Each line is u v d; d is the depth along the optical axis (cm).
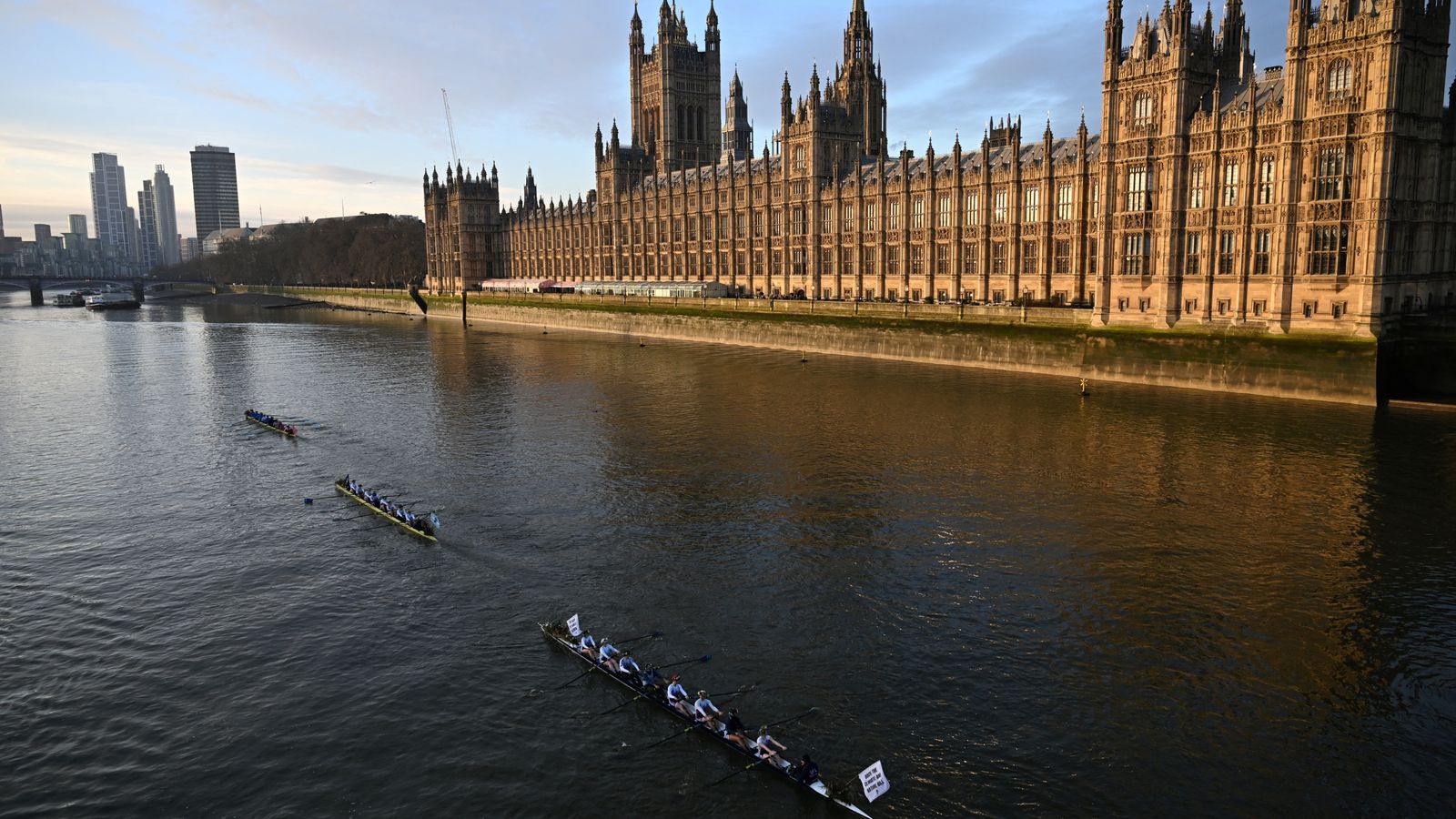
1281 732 3145
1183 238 9044
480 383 10712
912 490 5812
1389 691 3388
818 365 11319
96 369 12862
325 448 7425
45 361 13800
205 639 4016
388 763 3098
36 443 7806
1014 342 10306
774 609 4144
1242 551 4684
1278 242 8269
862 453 6725
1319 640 3759
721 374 10856
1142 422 7406
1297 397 8125
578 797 2909
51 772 3102
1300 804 2786
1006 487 5822
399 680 3628
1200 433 6981
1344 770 2939
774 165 16562
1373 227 7588
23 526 5553
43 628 4166
